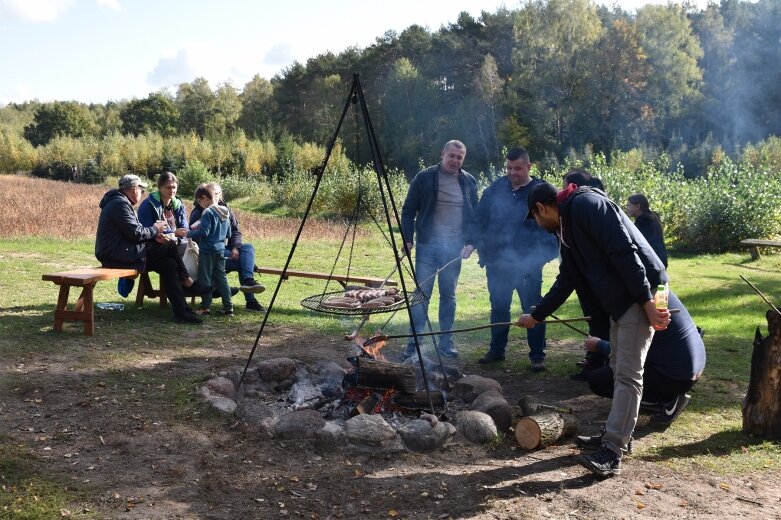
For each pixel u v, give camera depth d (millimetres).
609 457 3791
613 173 19125
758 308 9102
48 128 84188
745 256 15477
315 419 4277
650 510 3422
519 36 66188
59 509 3275
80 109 87938
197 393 4797
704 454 4160
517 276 6199
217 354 6254
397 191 23719
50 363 5598
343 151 47938
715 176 18453
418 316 6449
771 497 3598
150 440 4109
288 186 27172
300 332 7387
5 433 4148
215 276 7941
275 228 18016
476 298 10117
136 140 52500
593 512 3387
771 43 66500
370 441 4035
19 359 5648
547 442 4207
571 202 3873
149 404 4719
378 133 70688
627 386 3826
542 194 4016
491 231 6254
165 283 7609
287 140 51094
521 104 61000
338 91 78375
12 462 3738
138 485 3547
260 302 8961
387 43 81562
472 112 62938
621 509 3424
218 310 8227
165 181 7777
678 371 4414
